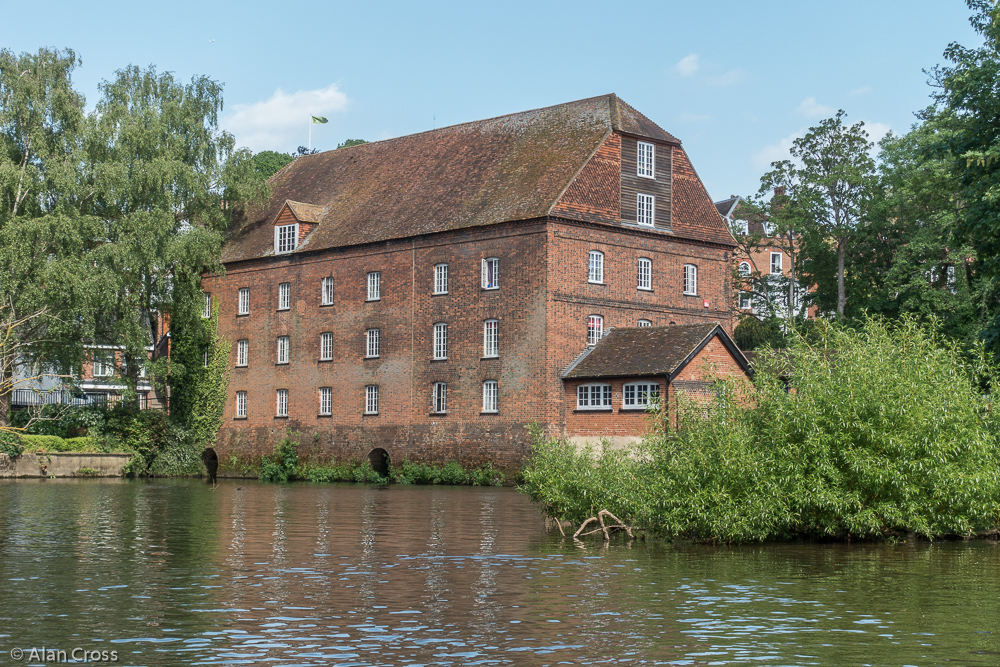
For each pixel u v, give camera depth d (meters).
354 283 60.25
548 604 17.56
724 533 24.91
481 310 54.03
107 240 58.66
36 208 56.66
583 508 27.92
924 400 25.89
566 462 28.73
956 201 59.03
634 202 55.66
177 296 63.16
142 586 19.23
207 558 23.03
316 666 13.57
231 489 49.41
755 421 26.52
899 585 19.48
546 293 51.38
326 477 58.94
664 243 56.81
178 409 67.19
